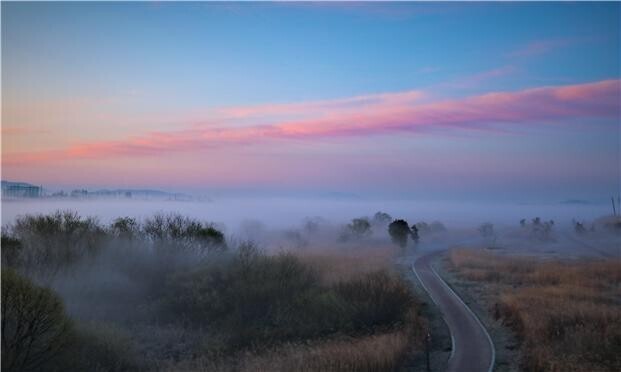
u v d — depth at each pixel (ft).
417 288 145.89
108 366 76.18
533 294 124.36
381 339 85.87
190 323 100.99
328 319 102.89
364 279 128.16
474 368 77.66
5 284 67.00
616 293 131.34
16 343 66.64
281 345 89.35
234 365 79.41
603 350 79.77
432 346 91.61
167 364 80.43
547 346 82.94
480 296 135.23
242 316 105.91
